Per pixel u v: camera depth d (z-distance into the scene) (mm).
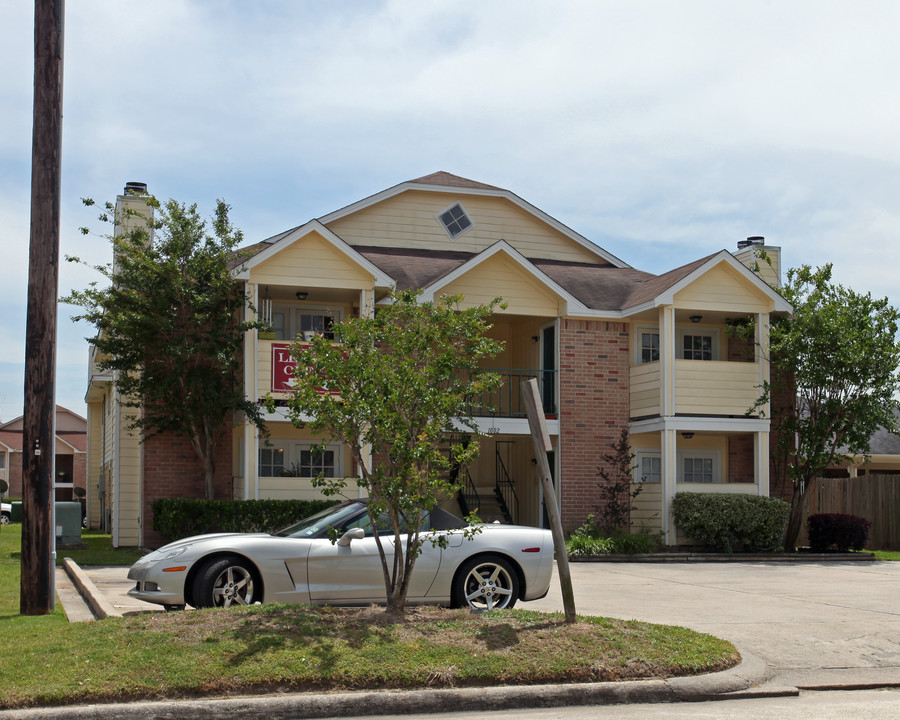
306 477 20594
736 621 10625
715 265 21547
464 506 23141
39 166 10281
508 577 10305
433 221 25375
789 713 6902
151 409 19188
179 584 9602
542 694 7105
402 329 9328
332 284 19906
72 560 16250
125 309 17984
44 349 10164
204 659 7121
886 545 24094
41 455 10086
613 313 22359
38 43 10359
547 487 8734
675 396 21281
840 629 10125
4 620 9320
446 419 9000
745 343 23219
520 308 22016
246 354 19234
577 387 22141
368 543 10078
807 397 21750
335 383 8758
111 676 6781
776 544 21266
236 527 18109
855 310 21375
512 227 25953
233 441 20125
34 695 6465
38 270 10219
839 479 24422
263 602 9688
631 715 6781
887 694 7754
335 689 6957
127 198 21125
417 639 7793
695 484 21359
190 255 18484
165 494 19562
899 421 25781
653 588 14039
